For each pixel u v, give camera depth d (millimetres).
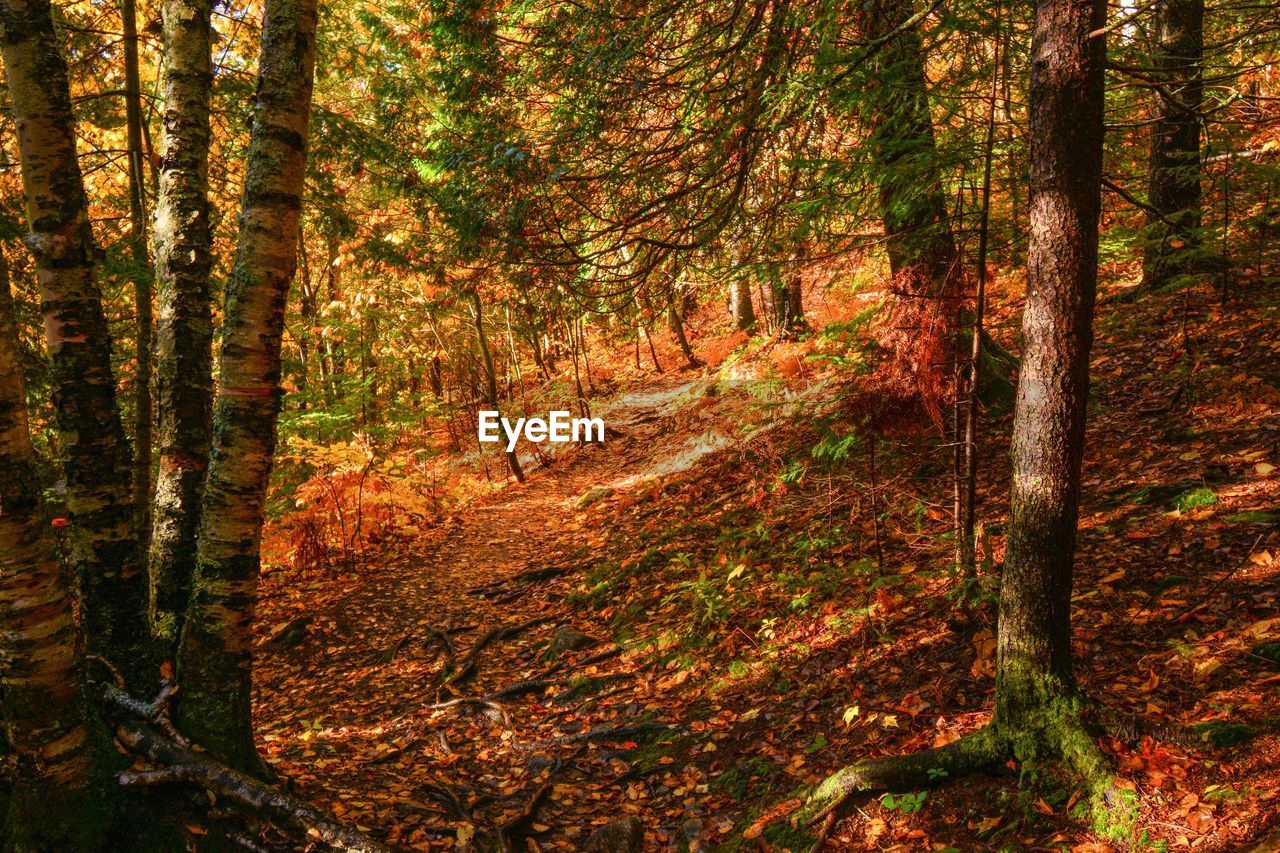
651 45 5777
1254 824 2629
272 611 9234
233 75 7211
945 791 3396
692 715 5004
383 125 8055
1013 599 3328
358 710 6355
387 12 9359
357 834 3211
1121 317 8102
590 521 11047
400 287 14516
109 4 7527
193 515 4016
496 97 6312
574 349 19172
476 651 7121
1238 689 3295
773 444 9102
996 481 6219
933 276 5598
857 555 6035
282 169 3580
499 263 6117
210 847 3178
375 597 9203
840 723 4285
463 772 4875
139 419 6133
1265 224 7051
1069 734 3178
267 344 3600
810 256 6137
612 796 4430
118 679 3557
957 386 5172
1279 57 5492
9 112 5941
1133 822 2852
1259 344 6371
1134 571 4426
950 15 4516
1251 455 5051
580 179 5906
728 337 18734
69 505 3648
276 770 4145
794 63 5535
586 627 7195
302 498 10773
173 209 4047
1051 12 2982
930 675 4340
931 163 4797
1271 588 3826
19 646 2973
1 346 2842
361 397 12719
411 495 12047
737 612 6035
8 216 5875
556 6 6020
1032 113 3096
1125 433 6113
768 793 3990
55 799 3062
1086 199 3010
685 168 6180
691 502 9305
